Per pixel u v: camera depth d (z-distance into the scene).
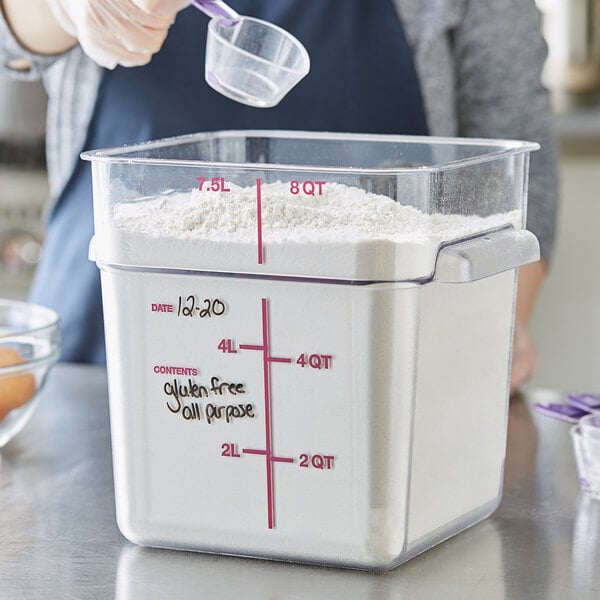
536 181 1.84
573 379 3.22
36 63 1.62
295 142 1.28
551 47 3.56
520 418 1.46
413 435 0.99
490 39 1.81
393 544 1.00
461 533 1.12
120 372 1.04
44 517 1.16
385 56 1.76
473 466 1.10
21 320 1.51
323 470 1.00
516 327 1.67
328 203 0.97
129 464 1.06
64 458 1.32
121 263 1.02
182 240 0.99
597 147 3.11
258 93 1.18
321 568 1.03
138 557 1.06
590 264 3.16
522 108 1.84
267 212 0.97
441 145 1.22
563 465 1.30
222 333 1.00
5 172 3.18
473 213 1.03
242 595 0.98
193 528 1.05
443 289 1.00
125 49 1.32
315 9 1.75
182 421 1.03
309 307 0.97
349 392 0.97
